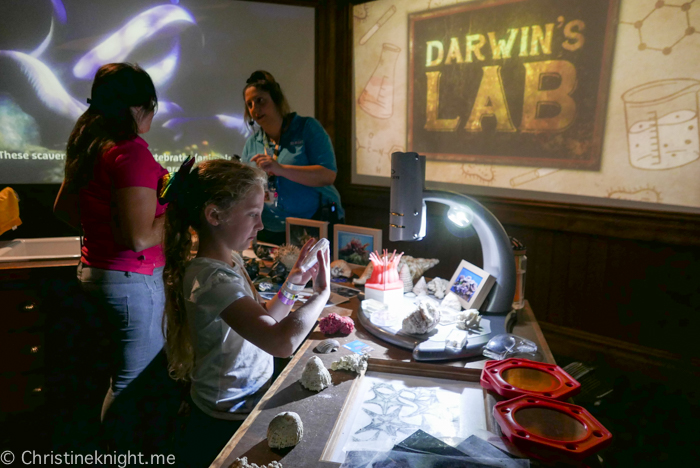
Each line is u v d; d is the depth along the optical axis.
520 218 2.94
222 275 1.08
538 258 2.95
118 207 1.58
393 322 1.43
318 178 2.46
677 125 2.34
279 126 2.52
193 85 3.33
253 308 1.05
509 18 2.80
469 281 1.55
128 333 1.78
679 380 2.47
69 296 2.23
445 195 1.45
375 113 3.55
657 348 2.56
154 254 1.82
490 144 3.03
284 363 1.85
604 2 2.47
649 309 2.56
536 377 1.10
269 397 1.06
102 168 1.59
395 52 3.35
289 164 2.55
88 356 2.31
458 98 3.11
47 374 2.27
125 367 1.82
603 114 2.57
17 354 2.21
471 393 1.12
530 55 2.76
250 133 3.52
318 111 3.72
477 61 2.98
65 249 2.62
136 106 1.59
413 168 1.41
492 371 1.12
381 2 3.35
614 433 2.12
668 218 2.41
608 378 2.60
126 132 1.60
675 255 2.44
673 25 2.28
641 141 2.47
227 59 3.38
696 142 2.30
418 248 3.48
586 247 2.74
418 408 1.05
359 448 0.90
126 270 1.72
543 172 2.84
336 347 1.30
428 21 3.15
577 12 2.56
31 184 3.03
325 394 1.08
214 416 1.13
